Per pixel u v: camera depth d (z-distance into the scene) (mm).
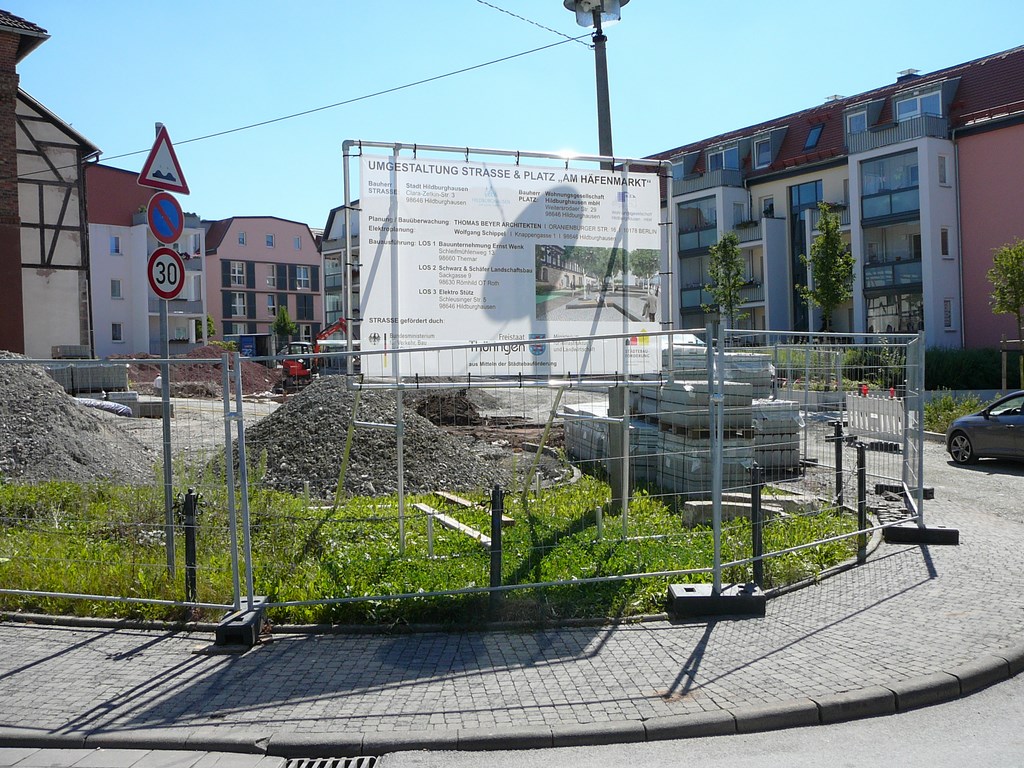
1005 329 33594
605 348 9133
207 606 5918
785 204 42438
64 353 29109
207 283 75688
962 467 14695
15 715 4637
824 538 7766
